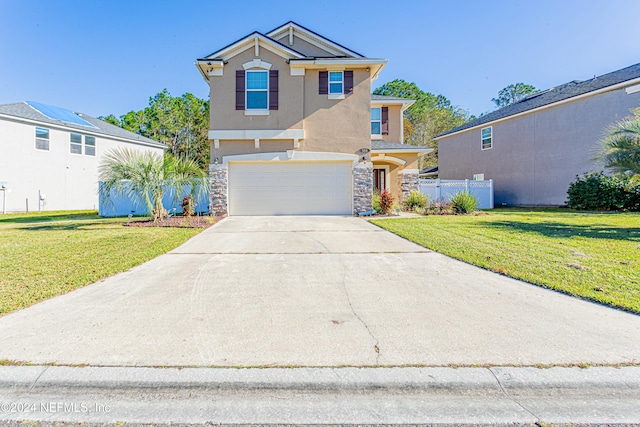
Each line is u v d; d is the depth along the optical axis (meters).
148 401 2.32
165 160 11.78
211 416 2.18
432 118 41.00
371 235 8.81
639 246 6.67
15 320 3.41
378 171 19.03
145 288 4.53
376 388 2.41
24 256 6.27
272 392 2.40
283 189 14.04
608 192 15.51
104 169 11.39
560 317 3.46
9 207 18.77
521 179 21.27
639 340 2.95
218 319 3.49
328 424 2.12
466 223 10.84
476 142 25.08
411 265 5.73
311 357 2.73
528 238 7.81
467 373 2.50
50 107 22.72
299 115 13.73
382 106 19.98
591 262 5.47
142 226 10.73
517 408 2.25
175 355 2.75
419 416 2.18
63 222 12.45
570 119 18.27
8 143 18.72
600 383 2.41
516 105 24.02
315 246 7.39
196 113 38.97
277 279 4.96
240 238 8.44
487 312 3.62
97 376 2.47
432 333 3.14
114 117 41.31
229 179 13.92
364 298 4.12
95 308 3.78
